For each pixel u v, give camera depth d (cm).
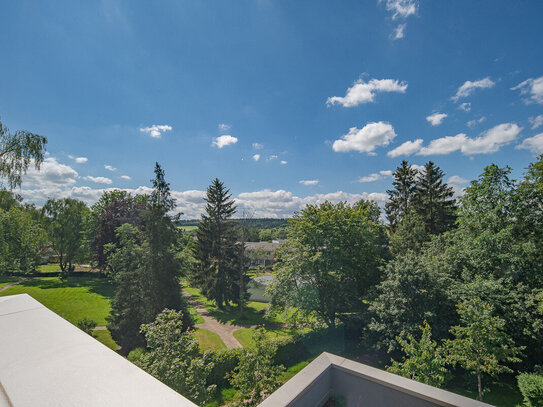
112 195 4766
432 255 2083
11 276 2419
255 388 979
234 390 1276
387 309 1508
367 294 1894
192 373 879
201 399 869
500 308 1332
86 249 3194
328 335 1852
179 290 2052
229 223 3312
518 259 1505
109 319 1775
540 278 1423
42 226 2956
